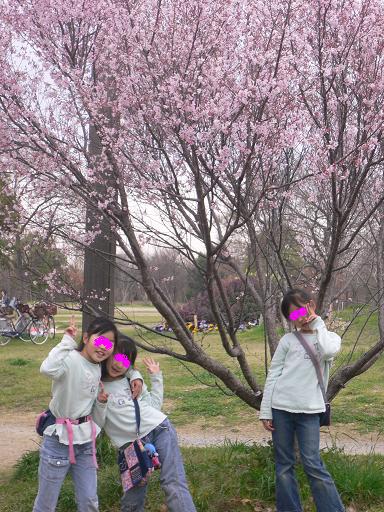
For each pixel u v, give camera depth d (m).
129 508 4.19
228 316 5.05
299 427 4.26
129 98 4.47
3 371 13.55
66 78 4.68
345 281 6.66
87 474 3.89
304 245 6.37
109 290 5.98
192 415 8.99
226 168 4.55
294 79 4.52
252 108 4.28
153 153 4.79
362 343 14.05
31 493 5.25
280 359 4.42
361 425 8.09
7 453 7.24
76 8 4.60
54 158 4.71
